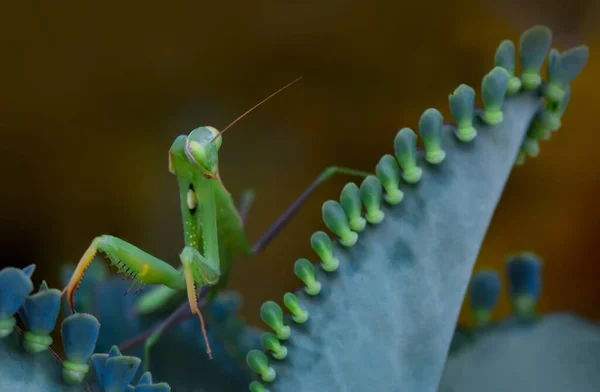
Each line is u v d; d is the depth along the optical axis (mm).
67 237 646
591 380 236
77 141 635
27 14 594
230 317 284
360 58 621
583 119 557
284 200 642
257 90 633
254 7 611
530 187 574
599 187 560
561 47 562
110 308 279
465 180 224
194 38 620
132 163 646
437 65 614
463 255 222
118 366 216
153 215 650
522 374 238
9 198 631
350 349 222
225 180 637
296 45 623
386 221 225
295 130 644
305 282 225
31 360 211
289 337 224
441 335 220
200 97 639
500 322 250
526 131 232
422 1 600
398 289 222
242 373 271
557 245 570
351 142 639
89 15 607
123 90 630
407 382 220
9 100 614
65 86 620
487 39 602
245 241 366
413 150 225
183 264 303
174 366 271
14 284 208
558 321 246
